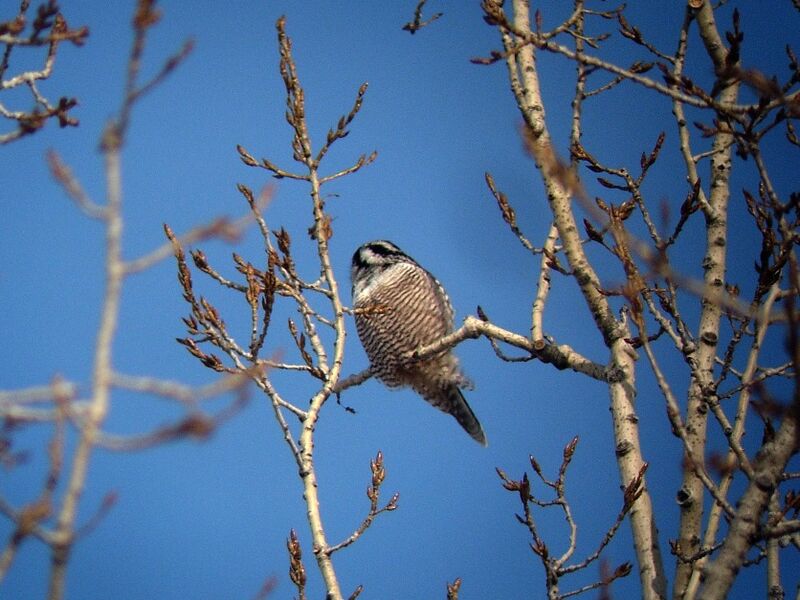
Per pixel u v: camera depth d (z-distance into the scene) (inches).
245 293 435.2
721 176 426.3
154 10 191.6
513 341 432.1
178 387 175.5
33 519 173.0
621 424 378.0
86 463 170.6
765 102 317.7
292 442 416.8
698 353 392.8
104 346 175.3
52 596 169.8
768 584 372.2
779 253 384.8
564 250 405.1
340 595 385.4
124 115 187.5
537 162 414.6
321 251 465.1
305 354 441.4
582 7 430.9
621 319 398.9
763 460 299.7
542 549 379.2
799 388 238.2
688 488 368.5
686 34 426.3
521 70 418.0
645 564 352.2
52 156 183.3
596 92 437.4
